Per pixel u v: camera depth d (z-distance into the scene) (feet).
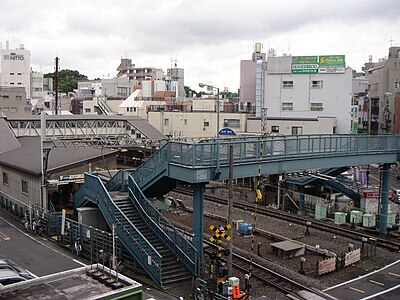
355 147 86.38
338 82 184.65
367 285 66.49
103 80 343.05
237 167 67.77
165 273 65.92
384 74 255.70
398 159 95.66
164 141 141.38
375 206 107.76
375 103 268.00
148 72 435.94
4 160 119.14
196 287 61.21
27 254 78.69
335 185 111.75
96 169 108.58
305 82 188.96
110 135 174.40
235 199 131.85
